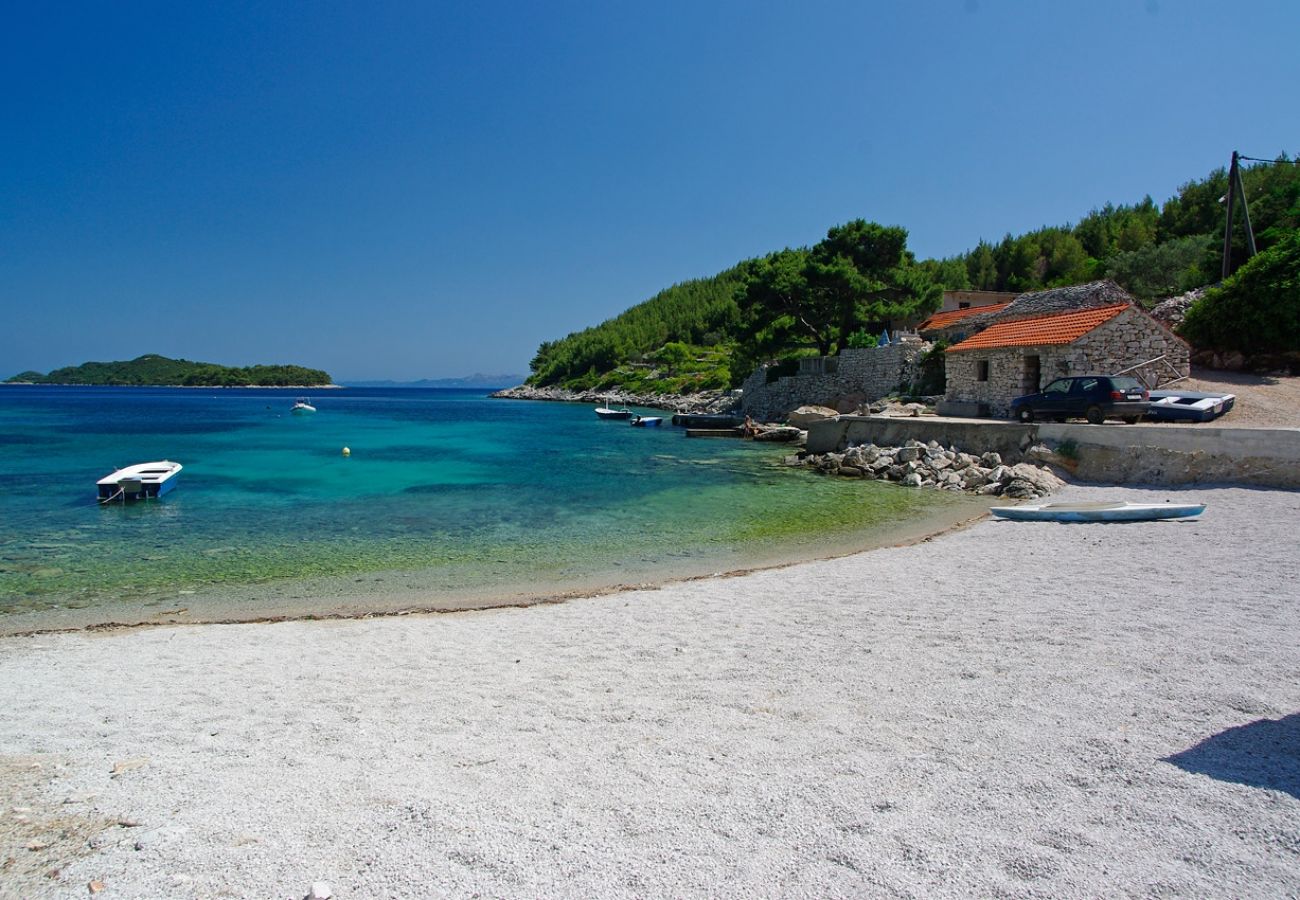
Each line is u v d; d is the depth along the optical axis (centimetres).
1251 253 3834
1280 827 432
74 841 450
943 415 3656
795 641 897
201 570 1460
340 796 514
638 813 478
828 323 5578
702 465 3222
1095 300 4038
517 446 4203
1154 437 2150
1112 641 815
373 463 3356
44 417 7338
